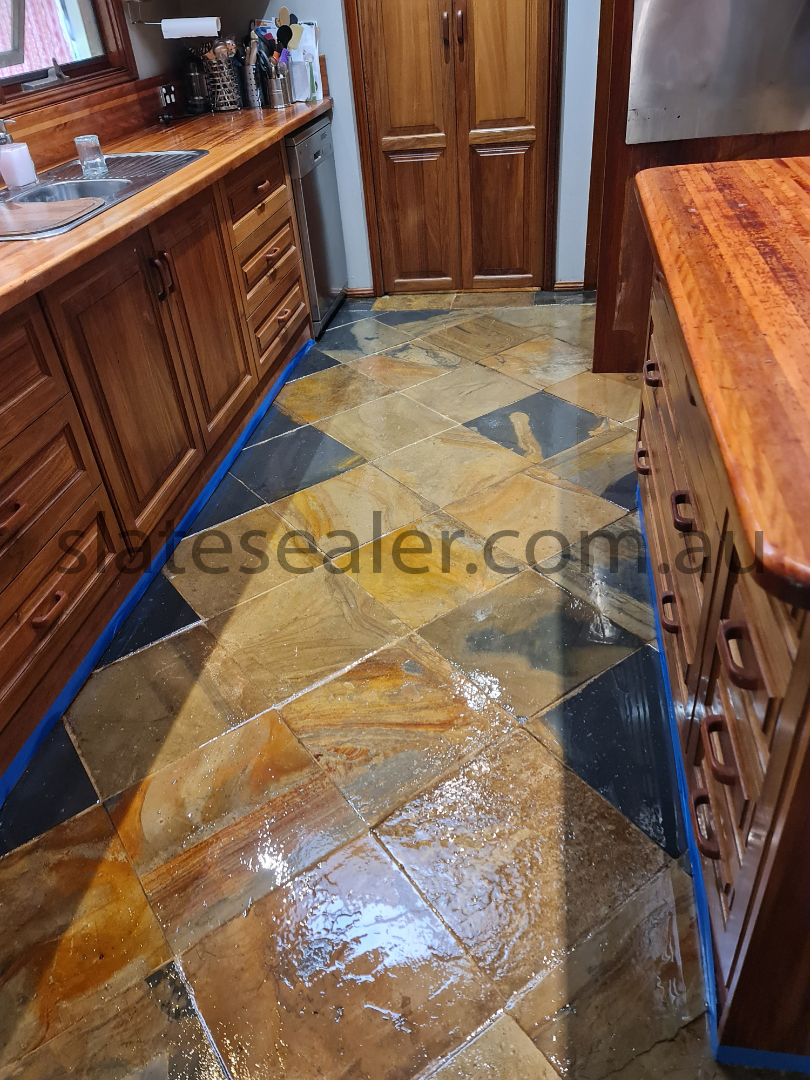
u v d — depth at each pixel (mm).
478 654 1874
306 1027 1222
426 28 3436
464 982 1259
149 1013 1261
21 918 1416
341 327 3807
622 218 2785
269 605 2096
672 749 1608
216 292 2592
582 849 1435
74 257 1712
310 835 1506
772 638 837
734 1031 1078
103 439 1938
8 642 1603
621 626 1919
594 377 3121
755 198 1511
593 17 3281
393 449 2750
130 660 1960
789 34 2420
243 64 3395
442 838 1477
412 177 3803
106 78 2965
